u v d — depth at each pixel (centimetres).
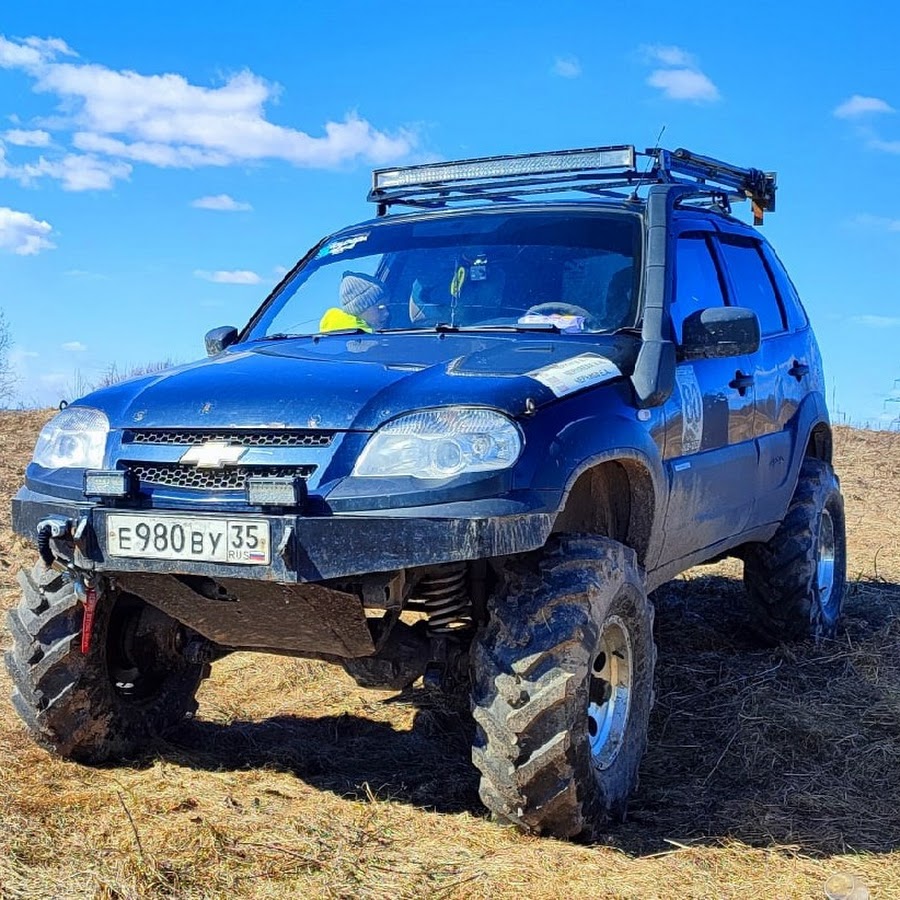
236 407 341
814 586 574
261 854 314
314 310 470
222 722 457
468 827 340
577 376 365
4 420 1313
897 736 436
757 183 590
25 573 397
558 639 322
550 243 448
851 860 332
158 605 362
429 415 323
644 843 343
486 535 304
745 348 415
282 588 326
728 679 505
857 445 1411
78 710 387
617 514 400
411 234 479
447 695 380
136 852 310
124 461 350
